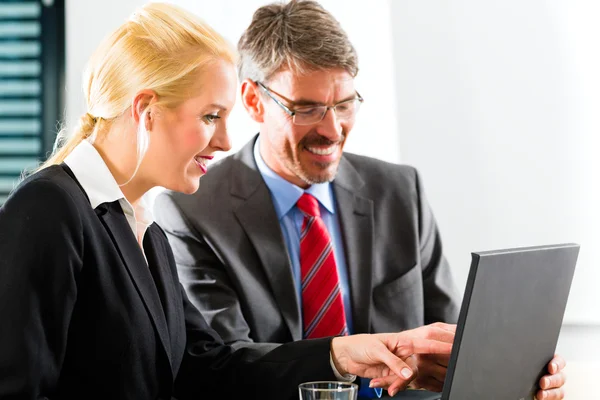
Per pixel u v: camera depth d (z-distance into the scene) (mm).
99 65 1721
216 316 2396
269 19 2467
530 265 1603
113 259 1648
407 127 3930
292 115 2439
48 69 4371
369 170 2740
